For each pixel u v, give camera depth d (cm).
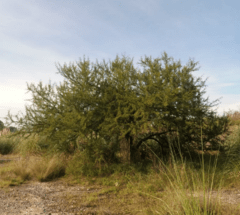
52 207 471
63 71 848
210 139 952
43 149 1000
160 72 836
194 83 855
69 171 784
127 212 434
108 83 857
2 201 508
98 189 621
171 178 622
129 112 766
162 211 402
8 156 1222
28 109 834
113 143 859
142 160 894
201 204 391
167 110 775
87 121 771
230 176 635
